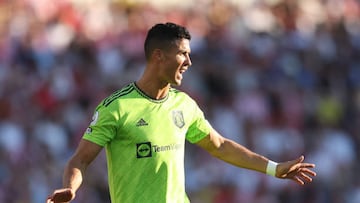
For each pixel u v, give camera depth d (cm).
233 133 5188
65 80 5241
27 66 5369
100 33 5828
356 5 6862
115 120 2109
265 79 5591
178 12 6225
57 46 5594
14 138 4794
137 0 6322
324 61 5966
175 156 2142
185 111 2178
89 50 5541
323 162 5238
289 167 2216
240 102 5338
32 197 4584
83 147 2105
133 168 2117
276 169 2228
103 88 5288
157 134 2125
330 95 5759
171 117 2148
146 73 2153
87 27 5928
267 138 5225
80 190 4584
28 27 5684
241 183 4881
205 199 4825
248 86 5478
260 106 5366
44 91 5122
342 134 5488
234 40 5847
